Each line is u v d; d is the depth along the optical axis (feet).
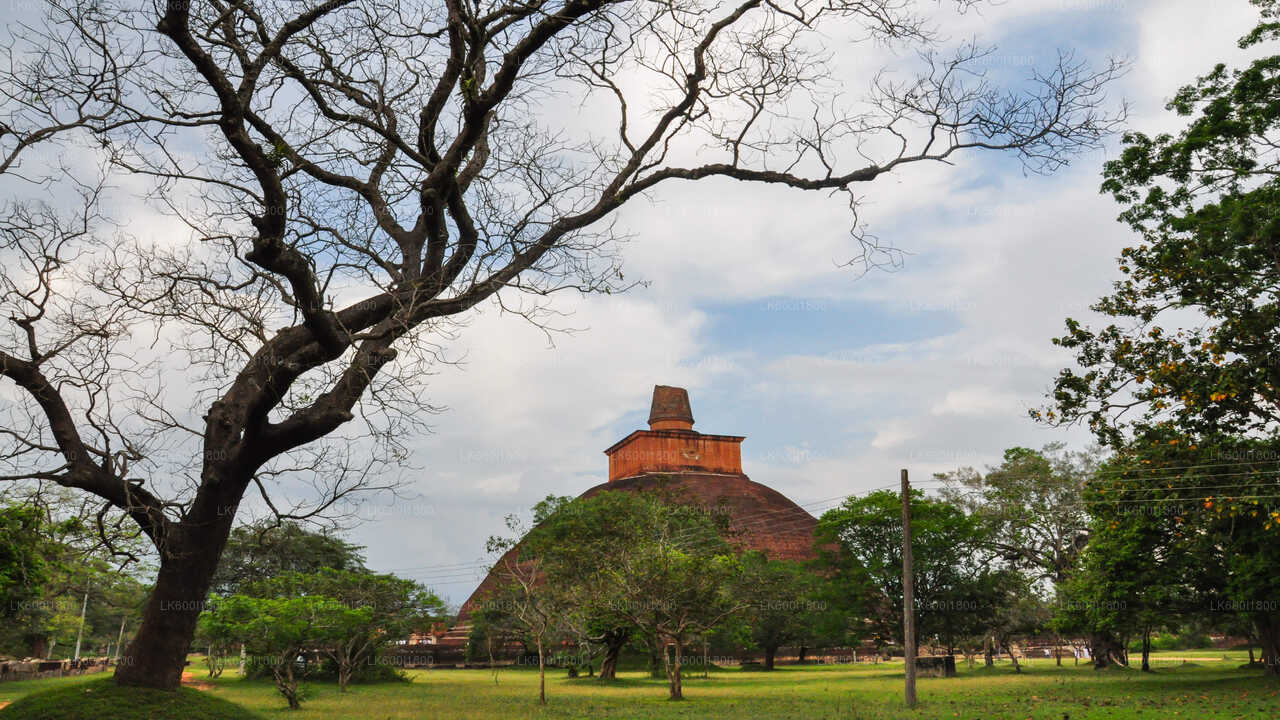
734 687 130.11
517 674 190.60
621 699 105.70
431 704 96.68
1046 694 97.50
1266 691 90.17
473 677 173.99
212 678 151.74
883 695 104.32
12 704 43.68
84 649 295.07
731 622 136.46
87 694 42.52
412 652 228.63
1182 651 299.79
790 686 130.00
